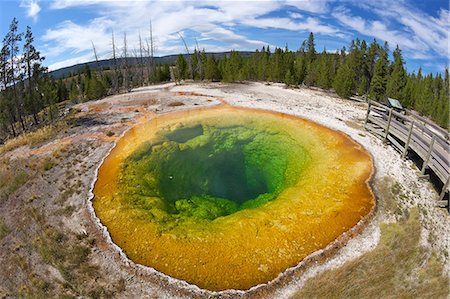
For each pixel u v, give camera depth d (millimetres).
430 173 14297
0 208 13570
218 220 12008
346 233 10617
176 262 9711
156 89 31953
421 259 9977
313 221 11148
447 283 9273
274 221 11234
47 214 12414
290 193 12977
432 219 11695
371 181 13312
